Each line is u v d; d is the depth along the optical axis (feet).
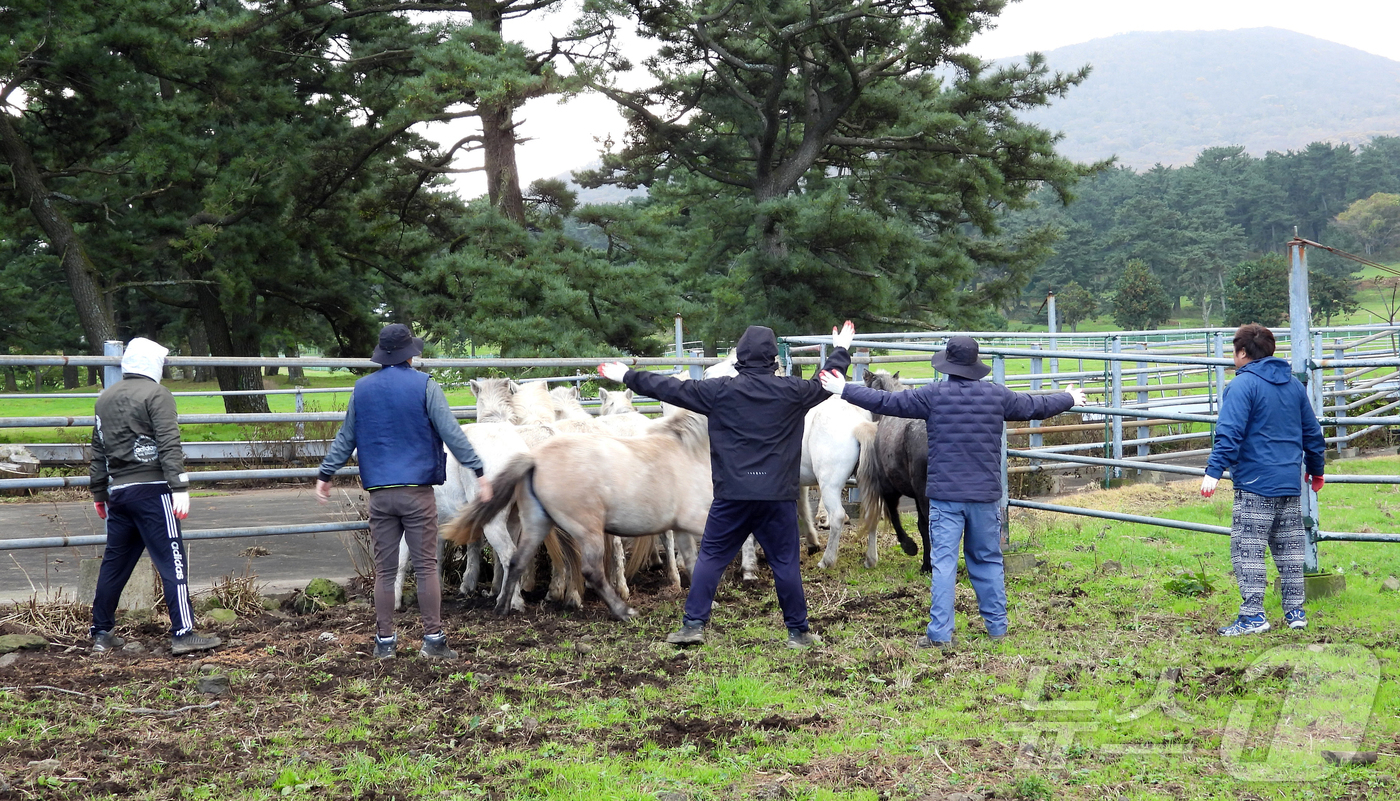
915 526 34.99
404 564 24.27
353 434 19.86
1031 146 85.56
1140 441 46.60
